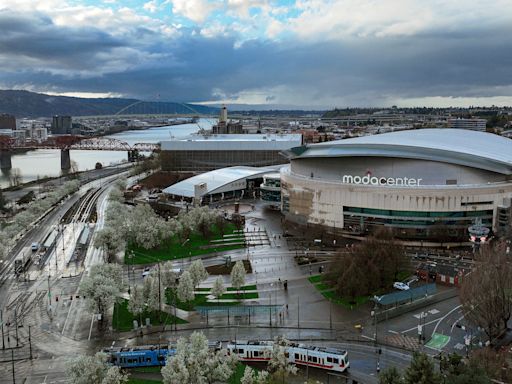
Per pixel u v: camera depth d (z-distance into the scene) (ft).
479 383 306.35
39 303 545.44
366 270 540.52
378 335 448.65
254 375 375.25
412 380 320.09
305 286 574.15
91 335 463.83
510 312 469.16
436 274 586.45
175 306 510.99
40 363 414.41
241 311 498.28
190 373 338.54
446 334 447.01
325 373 388.57
